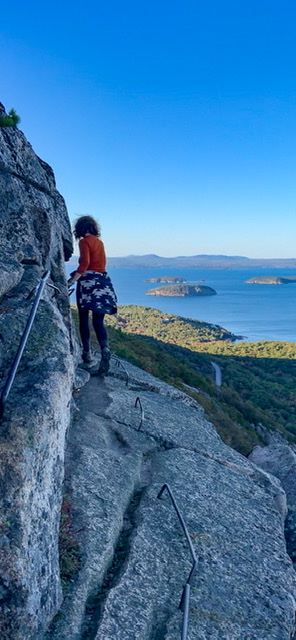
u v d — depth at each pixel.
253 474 3.42
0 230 2.82
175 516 2.48
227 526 2.54
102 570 1.94
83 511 2.22
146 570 2.02
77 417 3.28
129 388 4.42
